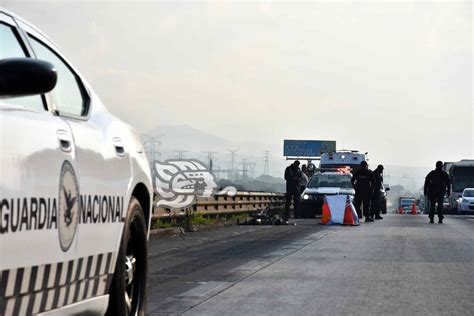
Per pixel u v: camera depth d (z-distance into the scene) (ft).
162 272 46.44
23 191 16.29
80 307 19.77
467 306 34.88
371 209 125.49
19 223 16.07
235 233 85.40
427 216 161.27
